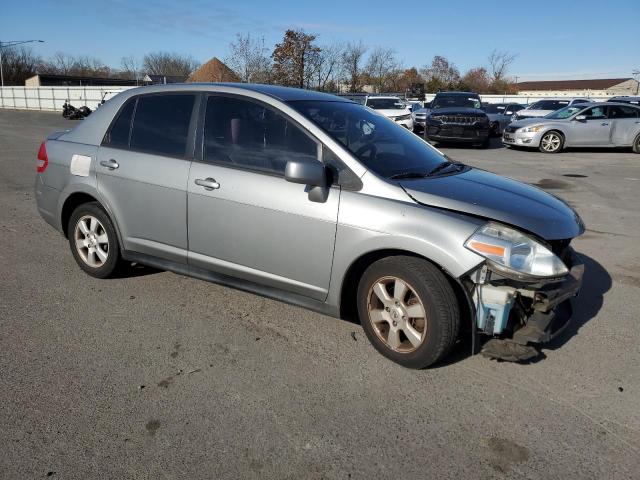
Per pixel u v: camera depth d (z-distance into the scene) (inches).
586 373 131.0
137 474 94.7
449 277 124.8
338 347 141.6
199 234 154.8
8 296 169.6
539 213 127.9
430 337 123.6
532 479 95.8
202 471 95.9
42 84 2728.8
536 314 124.5
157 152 162.7
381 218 126.1
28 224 260.5
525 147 695.1
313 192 134.2
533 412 115.1
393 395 120.3
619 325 158.4
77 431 105.7
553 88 3324.3
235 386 122.6
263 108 147.1
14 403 114.0
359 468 97.7
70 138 183.9
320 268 136.1
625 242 247.1
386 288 132.4
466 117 663.8
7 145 619.5
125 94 175.6
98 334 145.9
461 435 107.3
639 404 118.7
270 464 98.1
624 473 97.6
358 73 1632.6
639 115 629.6
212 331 149.2
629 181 420.2
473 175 152.1
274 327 152.5
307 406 115.6
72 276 188.1
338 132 141.8
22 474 93.8
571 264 135.1
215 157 151.9
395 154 148.3
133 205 166.6
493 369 131.6
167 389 120.7
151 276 188.7
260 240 143.6
